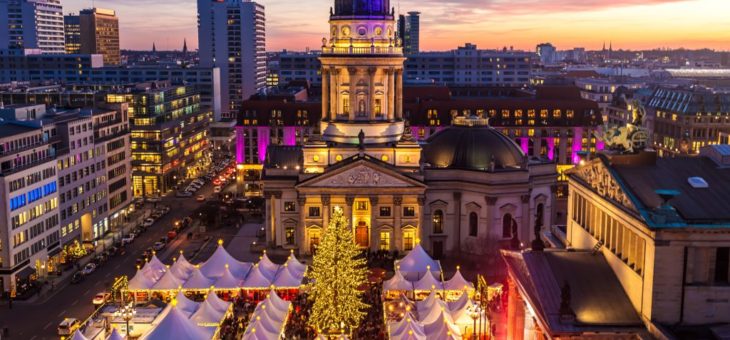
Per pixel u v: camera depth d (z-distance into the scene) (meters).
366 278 138.00
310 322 112.81
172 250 174.38
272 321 109.06
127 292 129.00
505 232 166.75
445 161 172.38
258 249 172.75
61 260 165.25
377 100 177.75
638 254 73.25
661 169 81.12
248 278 131.38
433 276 129.00
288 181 170.50
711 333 68.56
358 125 175.38
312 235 168.88
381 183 165.75
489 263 157.38
